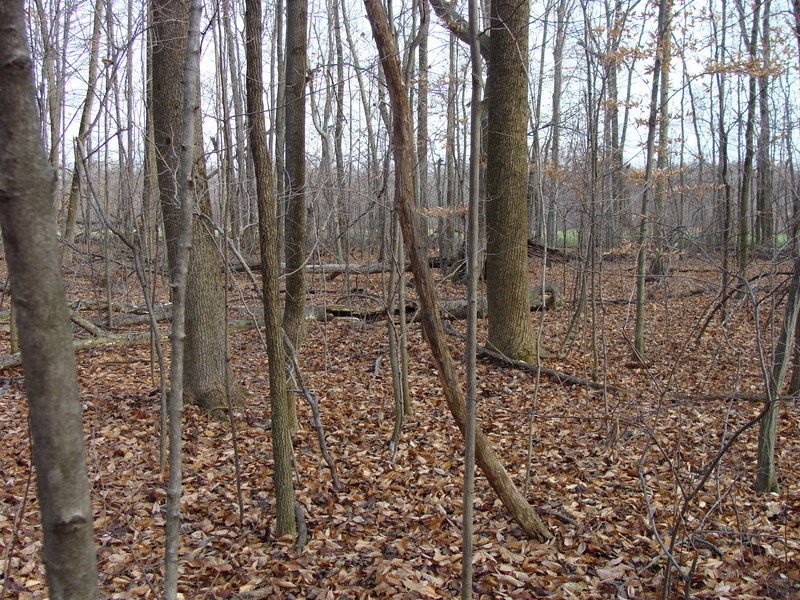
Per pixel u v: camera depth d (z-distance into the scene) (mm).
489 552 4113
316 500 4863
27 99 1209
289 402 6051
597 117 6445
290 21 5031
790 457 5352
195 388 6520
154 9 5562
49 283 1253
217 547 4160
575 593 3633
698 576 3705
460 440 6066
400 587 3701
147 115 6680
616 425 5031
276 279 3844
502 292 8617
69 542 1331
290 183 5305
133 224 7301
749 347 8109
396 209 3512
